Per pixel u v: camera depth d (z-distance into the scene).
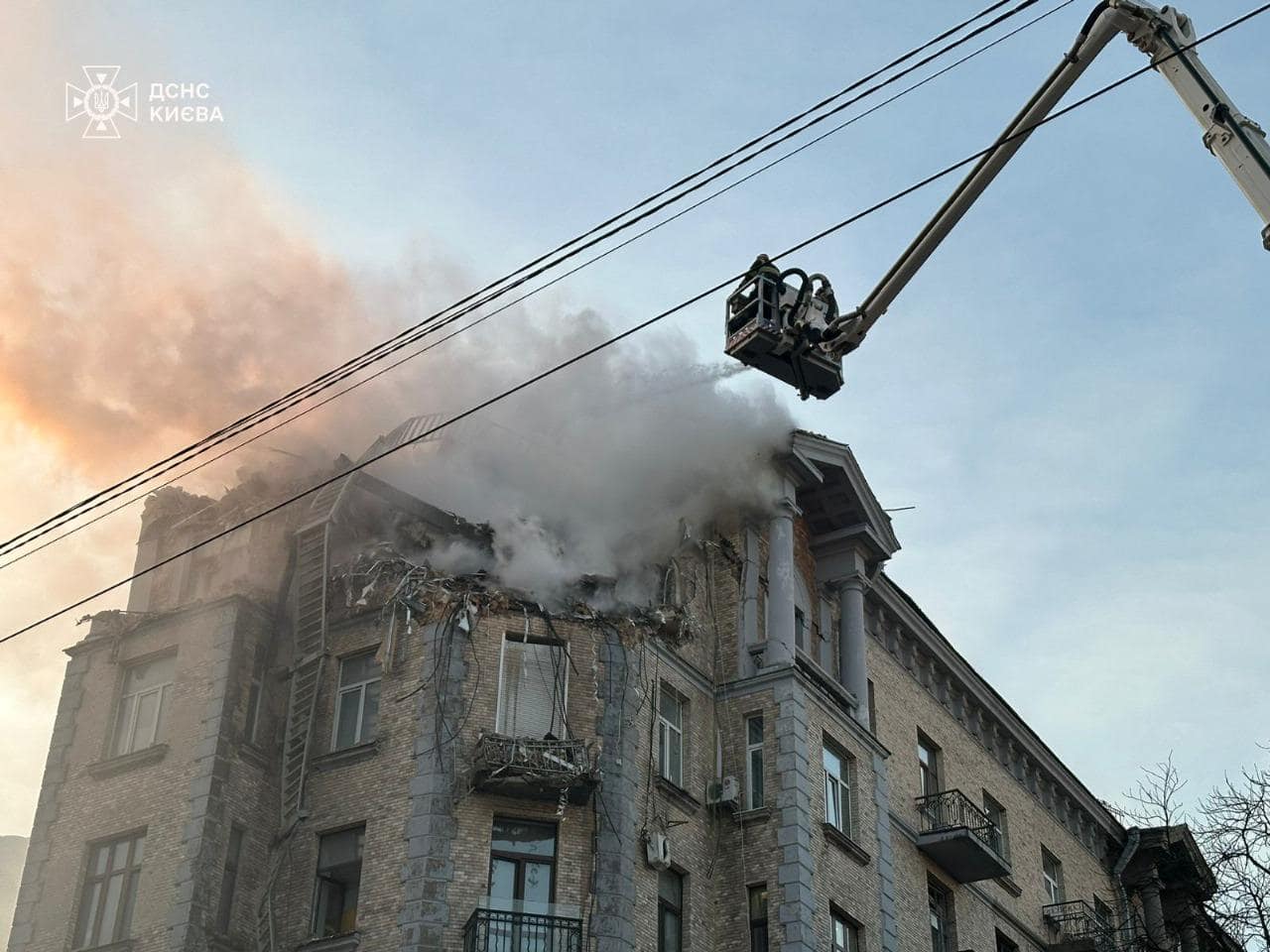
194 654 25.95
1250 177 12.55
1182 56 13.16
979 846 31.66
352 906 23.42
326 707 25.61
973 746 36.69
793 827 25.86
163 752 25.02
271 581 27.19
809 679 28.09
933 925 31.56
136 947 23.27
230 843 24.25
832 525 32.06
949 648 35.78
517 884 23.30
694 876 25.50
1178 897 41.00
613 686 25.27
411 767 23.95
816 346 14.08
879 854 28.50
